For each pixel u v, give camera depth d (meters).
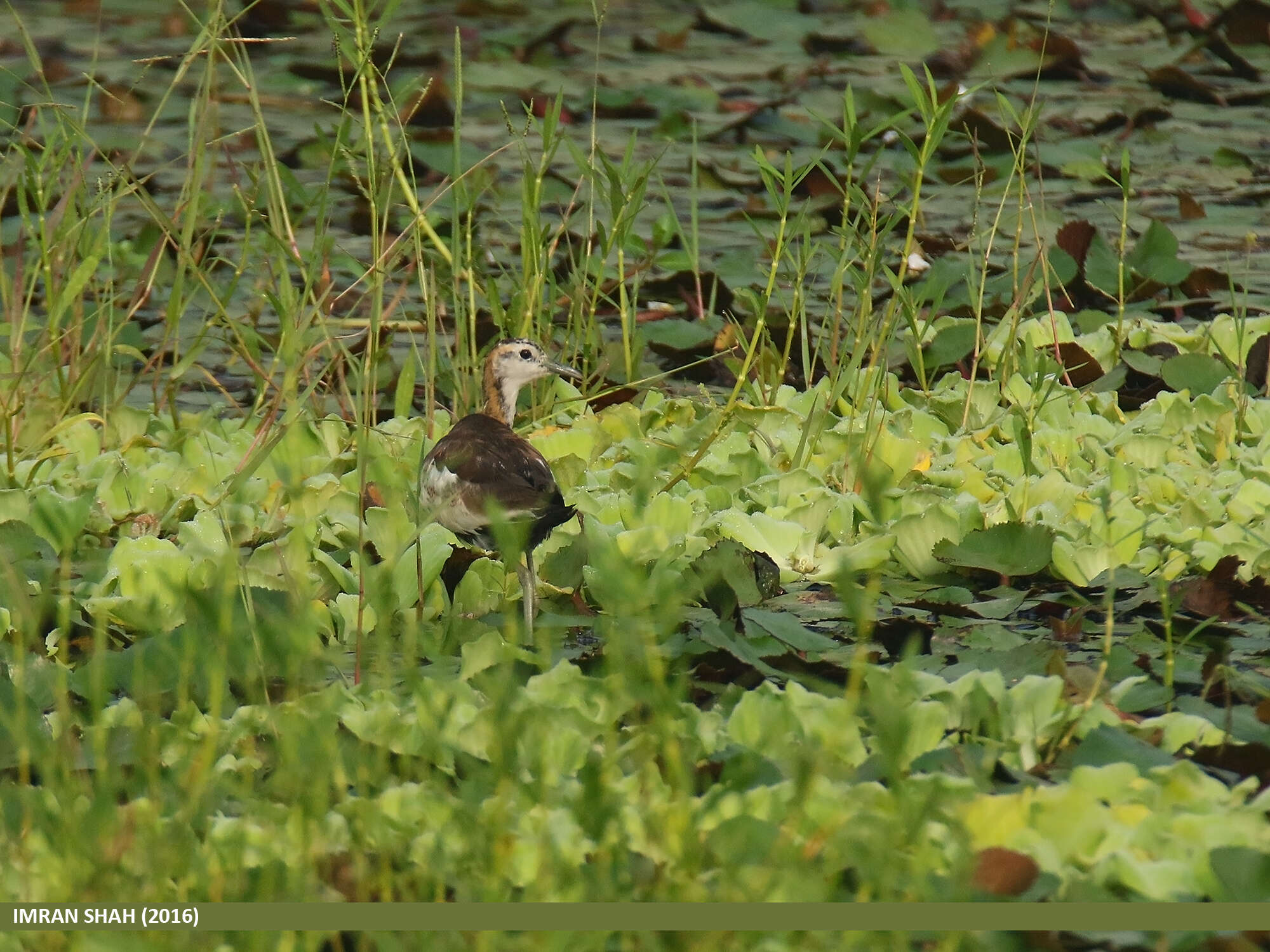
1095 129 20.86
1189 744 7.23
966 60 23.77
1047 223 17.38
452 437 10.16
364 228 17.00
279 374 12.99
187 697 7.47
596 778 6.24
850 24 26.84
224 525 9.43
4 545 9.55
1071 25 26.98
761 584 9.48
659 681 6.90
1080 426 12.02
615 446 11.73
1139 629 8.96
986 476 10.99
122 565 9.36
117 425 12.02
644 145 20.61
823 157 19.95
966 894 5.70
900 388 13.54
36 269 12.84
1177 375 12.85
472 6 27.27
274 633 8.07
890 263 16.05
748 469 11.27
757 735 7.14
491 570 9.75
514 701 7.17
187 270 14.31
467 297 14.80
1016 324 12.97
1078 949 5.77
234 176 13.67
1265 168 19.36
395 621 9.31
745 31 26.61
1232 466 11.06
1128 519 9.74
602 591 9.24
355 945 6.03
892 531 9.91
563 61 24.53
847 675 7.98
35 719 7.32
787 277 15.84
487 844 6.08
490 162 19.09
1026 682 7.29
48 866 6.11
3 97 21.75
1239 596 8.97
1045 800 6.26
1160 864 5.84
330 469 11.35
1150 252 15.31
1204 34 24.75
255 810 6.50
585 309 14.69
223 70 23.69
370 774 6.91
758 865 6.04
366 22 11.29
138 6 28.02
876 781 6.80
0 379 11.41
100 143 20.00
